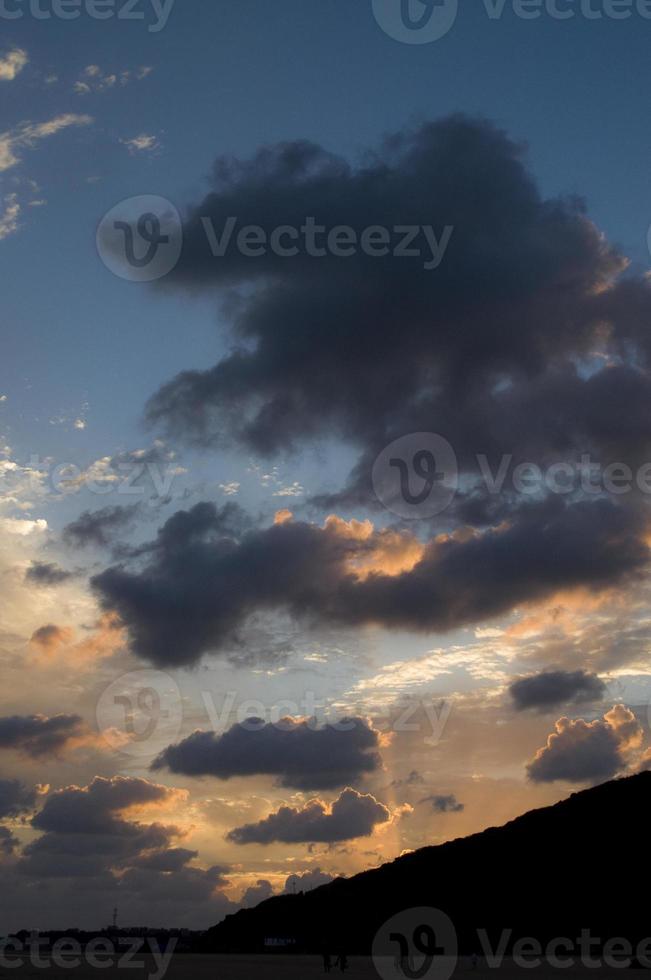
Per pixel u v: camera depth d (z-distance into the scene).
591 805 182.50
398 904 168.38
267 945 172.88
